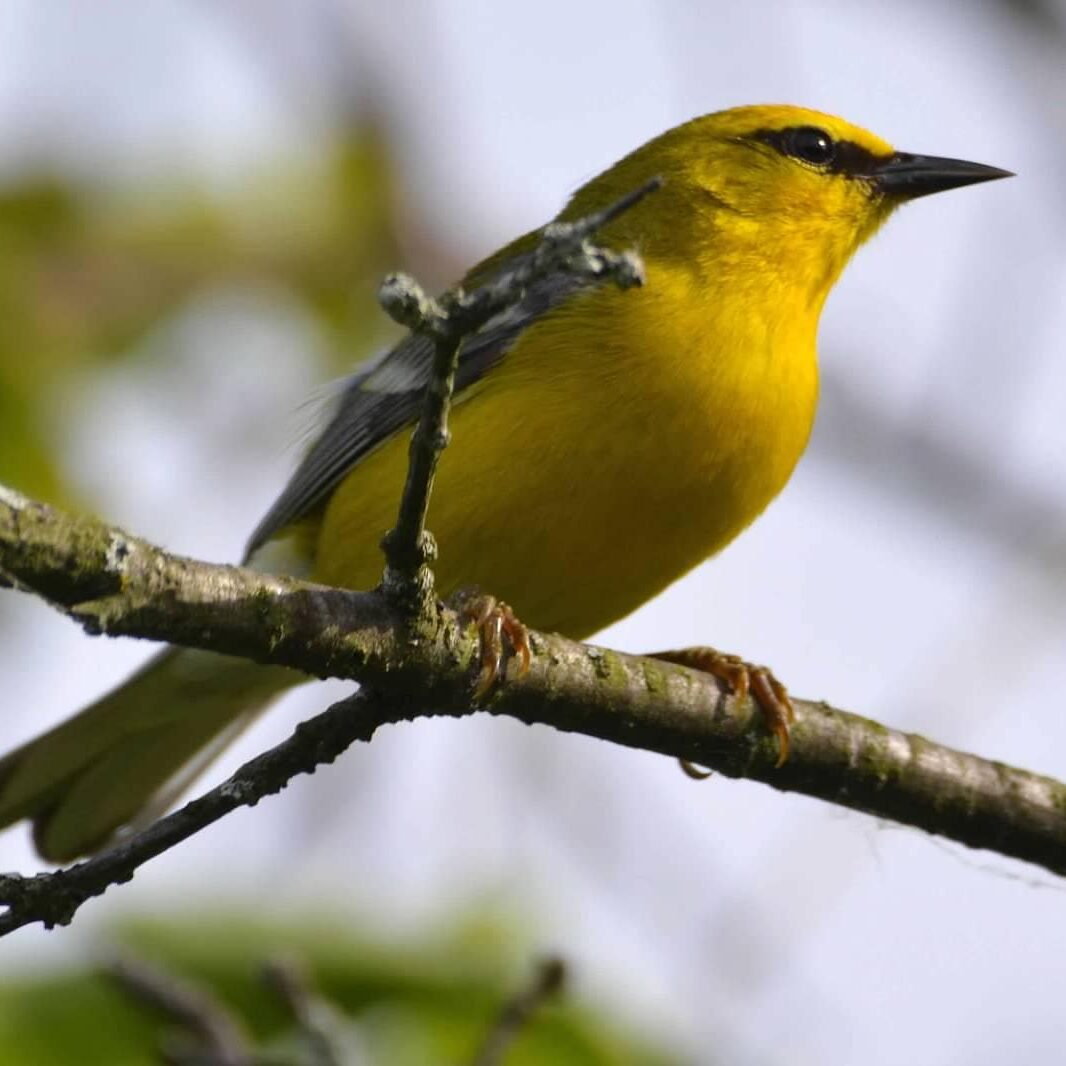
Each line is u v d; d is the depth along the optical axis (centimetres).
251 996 1048
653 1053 1041
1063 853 974
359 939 1057
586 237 623
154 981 936
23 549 651
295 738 754
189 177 1227
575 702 873
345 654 740
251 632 718
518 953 1061
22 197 1191
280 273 1234
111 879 723
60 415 1150
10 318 1160
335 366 1244
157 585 689
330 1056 917
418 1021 1049
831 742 945
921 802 959
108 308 1188
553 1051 1037
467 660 794
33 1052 1003
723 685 927
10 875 719
